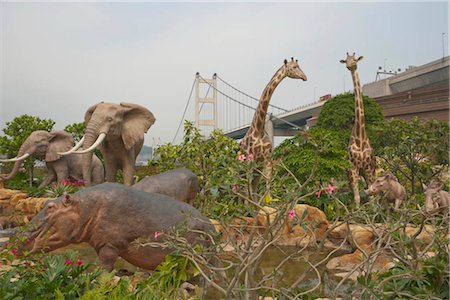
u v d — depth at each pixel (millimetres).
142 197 4363
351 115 19125
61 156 12000
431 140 12297
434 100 20750
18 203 10211
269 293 3586
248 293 2910
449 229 3385
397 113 22625
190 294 4062
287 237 7164
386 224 3238
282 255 6492
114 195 4234
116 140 9047
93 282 3402
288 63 9070
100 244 4219
